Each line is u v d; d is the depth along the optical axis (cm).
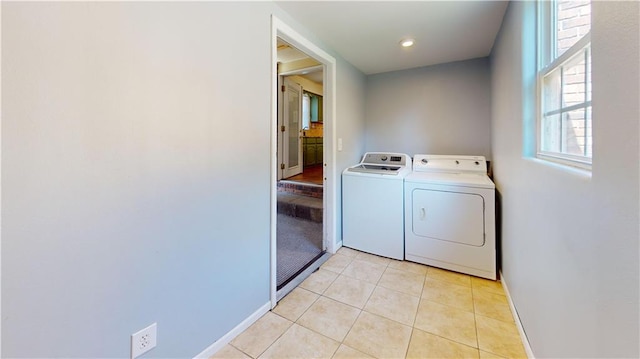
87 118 93
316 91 619
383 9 186
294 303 193
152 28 111
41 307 86
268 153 179
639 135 59
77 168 92
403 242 262
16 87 79
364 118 347
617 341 68
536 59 149
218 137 143
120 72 101
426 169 288
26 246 82
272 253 185
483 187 225
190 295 132
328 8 185
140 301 112
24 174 81
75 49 89
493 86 255
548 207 116
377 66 312
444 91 304
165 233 120
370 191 276
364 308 187
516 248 172
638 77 59
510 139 186
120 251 104
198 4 129
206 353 141
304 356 145
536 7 148
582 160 101
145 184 111
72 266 92
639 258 60
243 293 164
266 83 175
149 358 116
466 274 235
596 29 77
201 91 133
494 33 224
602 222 74
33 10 81
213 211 142
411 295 202
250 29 160
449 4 180
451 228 239
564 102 122
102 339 100
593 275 79
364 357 144
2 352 80
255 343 154
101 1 95
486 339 156
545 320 119
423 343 153
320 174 540
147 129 111
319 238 318
